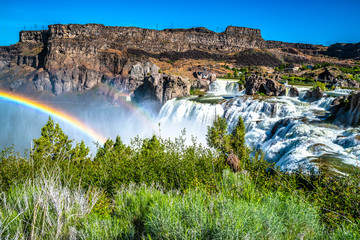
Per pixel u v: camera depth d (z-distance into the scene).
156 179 10.33
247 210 4.84
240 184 7.25
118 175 10.95
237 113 56.19
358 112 33.56
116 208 7.11
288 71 133.62
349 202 5.78
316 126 35.50
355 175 6.64
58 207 5.50
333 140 29.84
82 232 5.06
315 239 4.73
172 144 13.58
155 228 4.70
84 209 6.25
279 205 5.61
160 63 176.38
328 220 5.42
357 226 4.82
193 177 9.77
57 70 180.75
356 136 27.09
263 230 4.50
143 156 12.82
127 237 5.18
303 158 24.73
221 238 4.14
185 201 5.60
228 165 9.26
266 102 53.50
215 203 5.32
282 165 26.59
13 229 5.13
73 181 9.41
